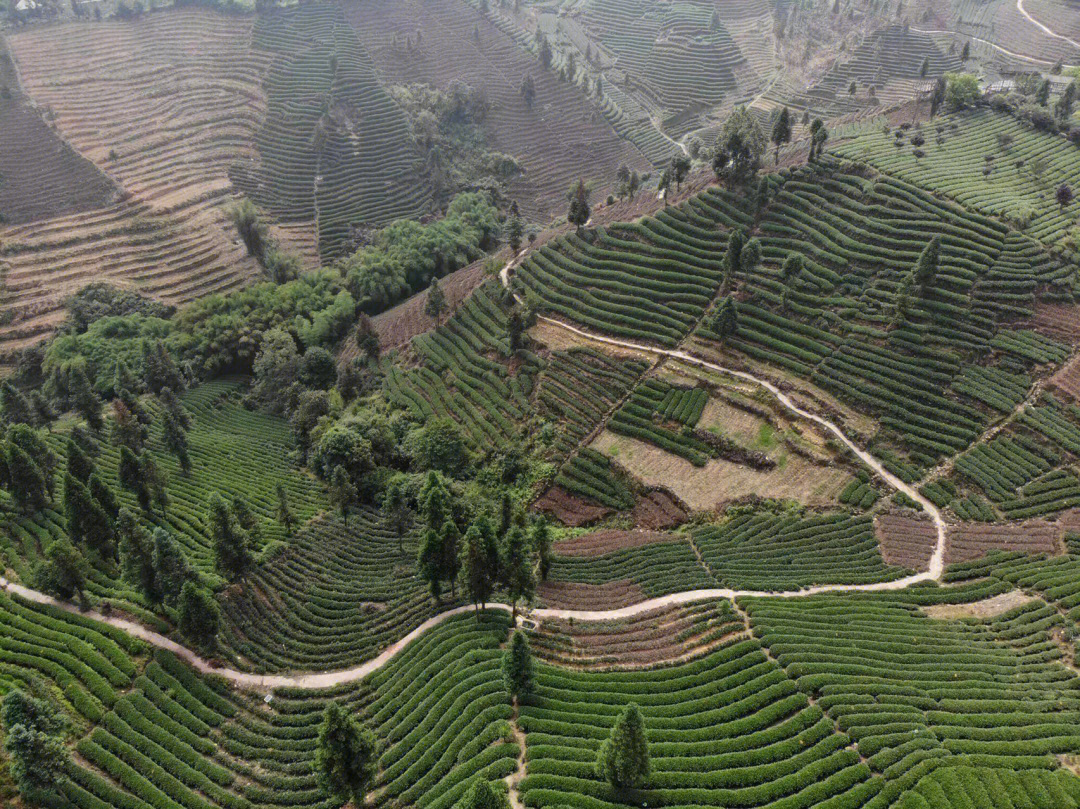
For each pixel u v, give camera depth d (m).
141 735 45.69
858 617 54.81
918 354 76.62
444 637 54.25
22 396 81.00
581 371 83.94
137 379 94.81
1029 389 73.19
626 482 73.62
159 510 68.62
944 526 65.00
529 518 72.19
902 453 71.31
